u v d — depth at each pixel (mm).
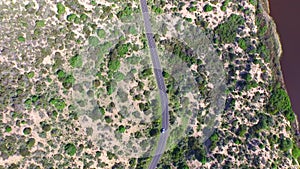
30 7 116938
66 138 110375
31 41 115250
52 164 107500
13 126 108312
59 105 111875
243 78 121250
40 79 113375
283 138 116625
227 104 118188
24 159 106438
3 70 111562
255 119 117062
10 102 109875
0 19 114188
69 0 120438
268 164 111500
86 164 109312
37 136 108938
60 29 118125
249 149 113125
